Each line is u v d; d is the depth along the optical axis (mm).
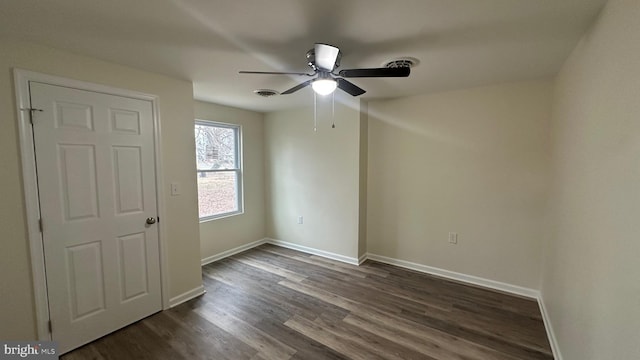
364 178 3666
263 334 2205
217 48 1866
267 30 1612
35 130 1809
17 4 1318
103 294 2168
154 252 2473
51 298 1920
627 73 1097
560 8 1365
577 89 1757
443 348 2025
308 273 3373
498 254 2898
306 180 4051
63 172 1938
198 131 3635
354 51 1906
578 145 1699
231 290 2949
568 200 1873
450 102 3049
